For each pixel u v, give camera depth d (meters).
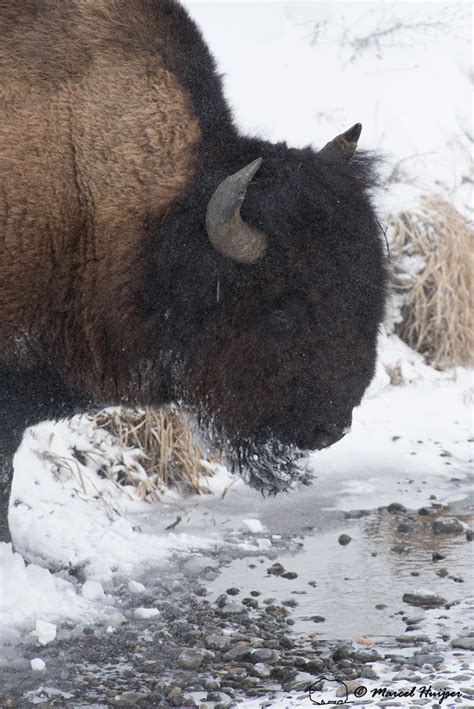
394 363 36.69
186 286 18.75
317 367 18.73
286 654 17.91
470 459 30.66
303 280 18.38
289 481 20.45
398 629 18.97
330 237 18.42
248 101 43.66
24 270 18.86
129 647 18.19
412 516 26.17
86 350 19.56
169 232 18.77
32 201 18.70
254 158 19.09
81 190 18.81
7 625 18.55
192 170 19.02
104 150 18.83
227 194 17.50
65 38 18.97
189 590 21.00
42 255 18.88
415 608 19.97
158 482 27.64
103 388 19.94
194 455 27.94
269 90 44.59
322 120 44.06
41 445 26.62
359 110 45.19
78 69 18.94
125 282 19.03
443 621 19.25
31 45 18.83
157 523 25.36
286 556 23.17
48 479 25.78
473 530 24.75
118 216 18.84
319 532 24.92
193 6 47.25
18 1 18.95
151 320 19.20
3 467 20.59
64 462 26.53
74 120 18.81
